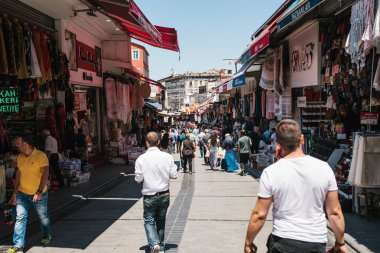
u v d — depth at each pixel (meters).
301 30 11.41
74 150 13.16
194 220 7.72
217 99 32.12
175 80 120.19
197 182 12.81
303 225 2.97
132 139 19.98
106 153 18.08
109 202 9.64
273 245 3.04
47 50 10.91
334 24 9.24
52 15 12.00
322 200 3.04
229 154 15.70
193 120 75.00
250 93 22.14
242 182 12.59
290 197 3.01
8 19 9.12
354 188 7.69
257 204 3.12
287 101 13.18
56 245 6.28
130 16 9.84
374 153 6.85
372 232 6.46
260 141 17.19
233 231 6.91
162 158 5.68
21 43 9.33
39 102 11.91
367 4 5.82
